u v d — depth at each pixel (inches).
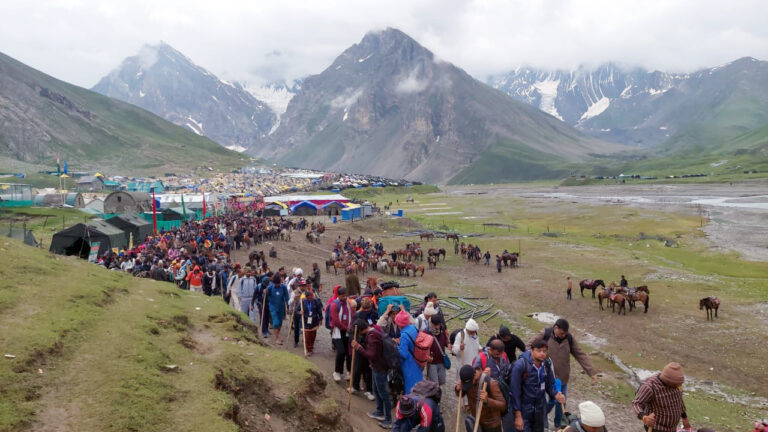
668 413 339.9
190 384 342.3
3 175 6491.1
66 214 2888.8
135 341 379.9
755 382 804.0
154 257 1168.2
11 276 439.5
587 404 294.4
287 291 672.4
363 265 1835.6
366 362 502.0
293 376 420.8
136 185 6589.6
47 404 277.9
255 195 6240.2
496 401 344.5
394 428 328.5
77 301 428.8
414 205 6264.8
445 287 1625.2
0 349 309.6
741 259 2097.7
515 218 4404.5
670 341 1021.2
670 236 2903.5
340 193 7372.1
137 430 274.2
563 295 1480.1
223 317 537.3
